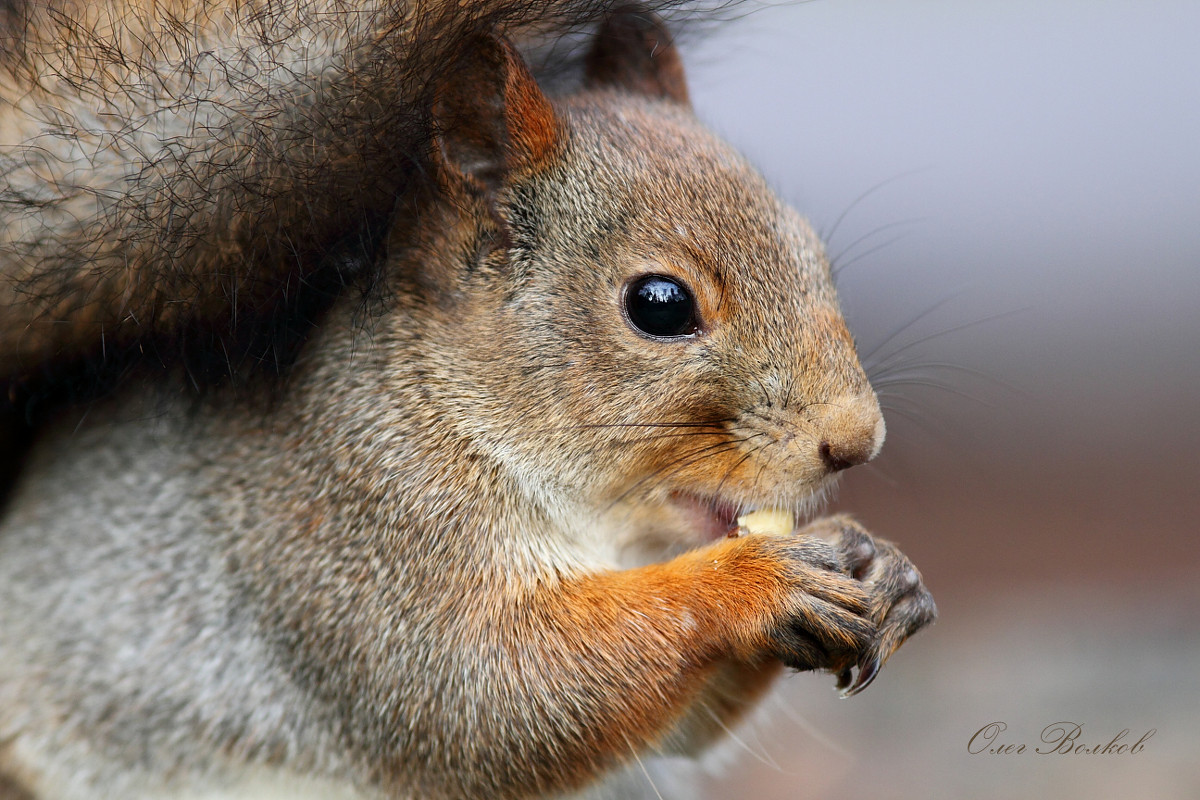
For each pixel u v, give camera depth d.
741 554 1.77
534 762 1.77
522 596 1.77
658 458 1.78
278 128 1.77
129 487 1.78
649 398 1.77
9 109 1.77
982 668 1.88
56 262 1.77
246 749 1.78
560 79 1.81
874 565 1.78
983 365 2.58
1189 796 1.82
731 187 1.78
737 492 1.78
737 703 1.78
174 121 1.77
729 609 1.77
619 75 1.81
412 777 1.77
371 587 1.77
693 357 1.77
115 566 1.78
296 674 1.78
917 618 1.78
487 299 1.78
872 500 2.35
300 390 1.78
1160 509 2.28
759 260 1.78
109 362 1.78
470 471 1.77
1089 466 2.42
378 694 1.77
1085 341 2.73
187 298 1.77
